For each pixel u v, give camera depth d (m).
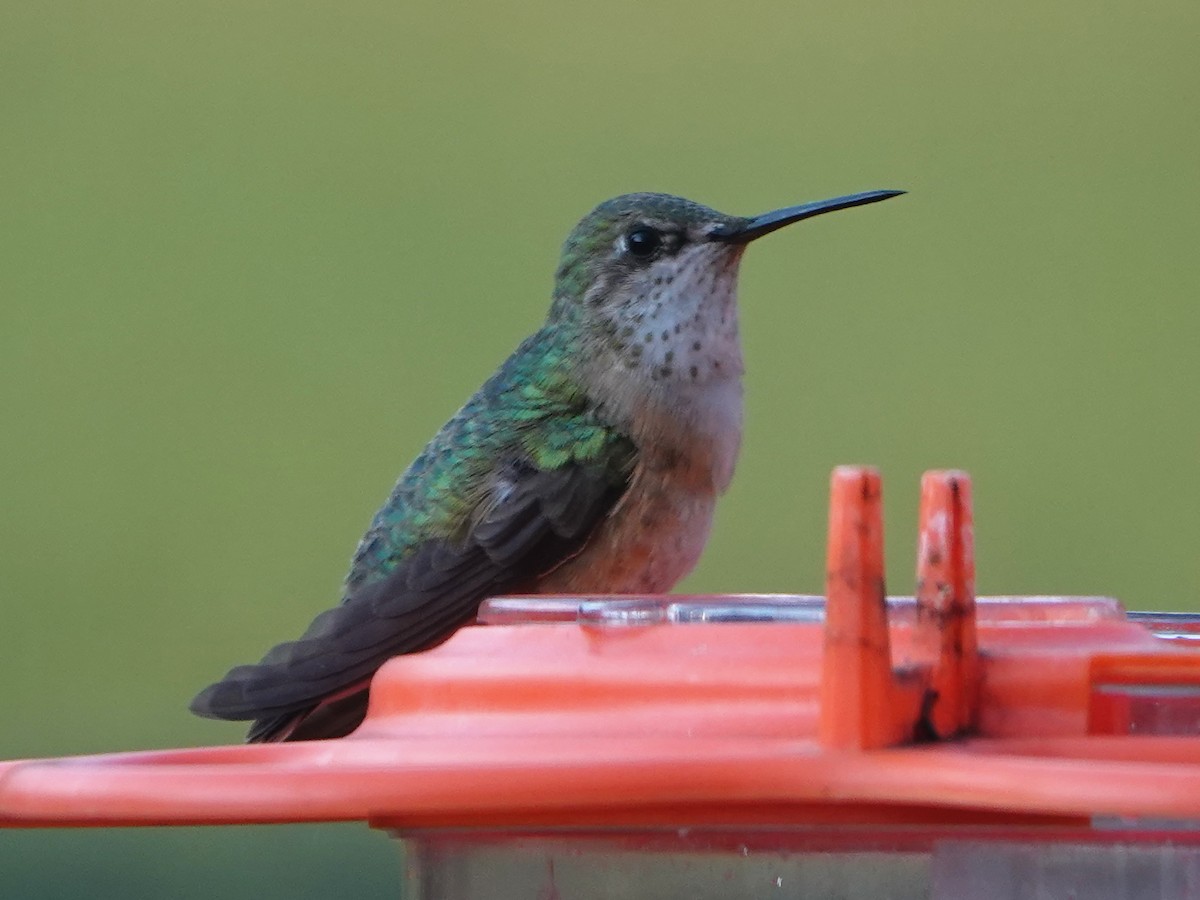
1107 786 1.51
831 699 1.69
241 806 1.75
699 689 1.90
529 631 1.91
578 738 1.90
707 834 1.91
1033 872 1.90
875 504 1.71
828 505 1.76
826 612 1.71
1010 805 1.55
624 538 1.99
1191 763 1.70
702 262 2.00
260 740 1.97
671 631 1.91
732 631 1.90
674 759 1.69
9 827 1.90
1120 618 1.91
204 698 1.96
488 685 1.91
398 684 1.91
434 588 1.99
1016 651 1.85
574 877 1.91
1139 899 1.90
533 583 1.99
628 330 2.00
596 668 1.91
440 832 1.91
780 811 1.87
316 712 1.97
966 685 1.81
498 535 1.99
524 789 1.69
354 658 1.98
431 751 1.90
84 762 1.90
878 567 1.71
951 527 1.82
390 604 1.98
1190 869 1.90
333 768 1.75
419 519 2.00
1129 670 1.83
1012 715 1.82
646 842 1.91
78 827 1.90
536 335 2.01
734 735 1.88
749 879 1.91
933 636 1.81
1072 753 1.74
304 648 1.97
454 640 1.91
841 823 1.87
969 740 1.78
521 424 2.00
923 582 1.83
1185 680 1.83
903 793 1.61
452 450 2.00
